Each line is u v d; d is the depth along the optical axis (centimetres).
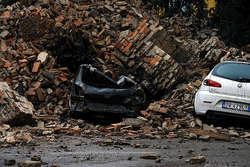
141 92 1659
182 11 4009
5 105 1426
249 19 3114
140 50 2236
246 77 1406
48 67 2059
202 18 3841
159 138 1232
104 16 2978
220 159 767
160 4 4012
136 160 754
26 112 1411
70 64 2209
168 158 782
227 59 2500
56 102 1853
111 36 2702
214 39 2795
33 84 1917
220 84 1412
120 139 1190
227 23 3266
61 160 754
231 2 3183
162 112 1636
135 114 1605
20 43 2250
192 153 872
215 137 1219
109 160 755
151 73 2134
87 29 2697
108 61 2328
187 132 1374
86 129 1431
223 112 1398
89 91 1544
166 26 3375
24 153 866
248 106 1369
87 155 827
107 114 1609
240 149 967
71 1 2927
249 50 2833
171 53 2469
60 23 2381
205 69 2409
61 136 1241
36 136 1234
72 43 2264
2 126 1337
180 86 2161
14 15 2522
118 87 1739
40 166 676
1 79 1962
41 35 2273
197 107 1454
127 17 2995
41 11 2461
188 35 3325
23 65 2050
